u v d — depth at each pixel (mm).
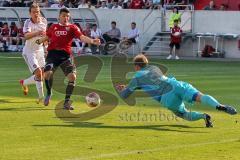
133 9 99062
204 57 93062
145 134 28156
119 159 23000
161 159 23156
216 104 30031
